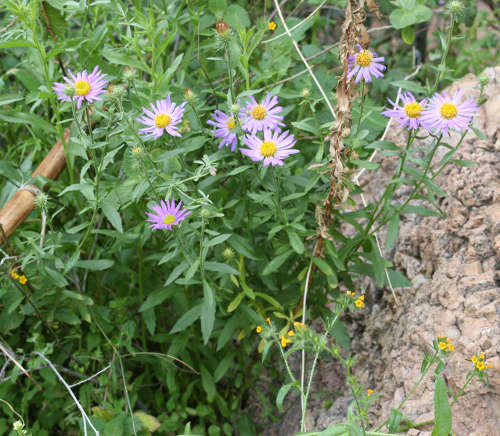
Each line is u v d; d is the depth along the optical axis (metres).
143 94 0.78
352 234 0.95
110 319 0.84
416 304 0.81
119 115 0.74
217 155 0.77
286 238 0.81
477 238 0.78
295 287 0.83
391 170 0.94
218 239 0.74
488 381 0.67
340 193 0.76
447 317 0.76
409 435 0.71
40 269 0.77
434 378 0.74
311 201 0.79
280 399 0.69
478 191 0.80
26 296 0.79
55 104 0.78
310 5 1.07
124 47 0.83
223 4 0.88
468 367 0.71
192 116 0.81
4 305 0.83
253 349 0.89
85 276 0.84
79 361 0.84
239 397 0.88
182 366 0.86
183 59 0.91
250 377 0.89
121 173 0.84
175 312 0.90
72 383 0.85
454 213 0.80
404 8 0.92
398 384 0.77
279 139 0.74
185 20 0.88
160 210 0.72
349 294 0.71
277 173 0.79
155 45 0.83
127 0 0.90
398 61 1.11
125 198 0.77
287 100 0.92
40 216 0.86
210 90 0.82
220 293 0.80
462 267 0.78
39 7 0.82
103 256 0.84
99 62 0.80
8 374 0.83
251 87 0.81
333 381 0.87
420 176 0.75
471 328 0.73
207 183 0.78
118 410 0.79
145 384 0.87
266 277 0.81
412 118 0.73
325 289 0.86
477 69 1.03
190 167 0.81
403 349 0.79
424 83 1.08
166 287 0.81
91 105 0.77
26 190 0.79
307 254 0.79
